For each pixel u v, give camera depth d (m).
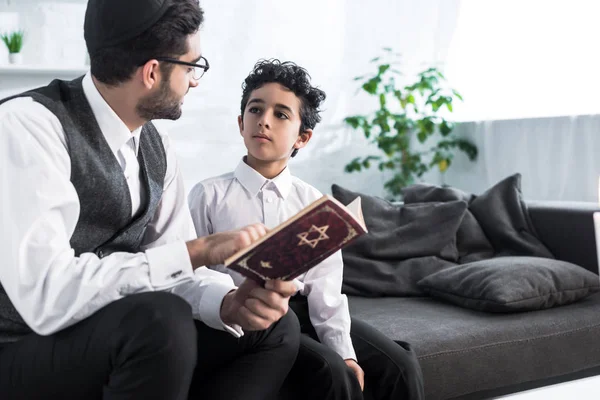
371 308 2.14
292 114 1.73
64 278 1.07
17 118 1.14
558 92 3.47
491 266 2.14
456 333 1.86
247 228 1.17
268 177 1.79
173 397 1.08
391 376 1.59
